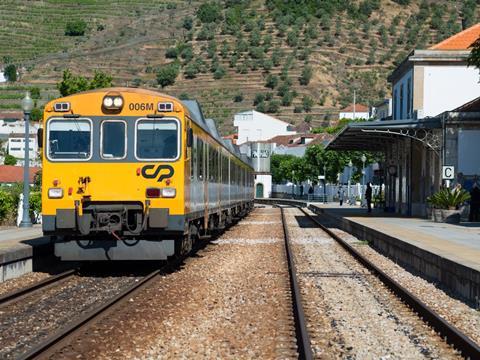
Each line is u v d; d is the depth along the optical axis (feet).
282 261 75.20
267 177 419.33
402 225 111.65
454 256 60.64
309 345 33.27
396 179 173.99
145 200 61.21
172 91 633.61
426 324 41.45
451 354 34.06
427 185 147.23
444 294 54.39
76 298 50.65
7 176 249.55
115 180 61.41
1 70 596.29
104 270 67.15
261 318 42.88
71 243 61.67
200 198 75.61
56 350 33.99
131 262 73.41
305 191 359.46
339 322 41.91
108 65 653.30
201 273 64.54
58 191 61.16
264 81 639.76
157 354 33.71
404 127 131.34
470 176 130.41
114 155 61.52
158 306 46.80
